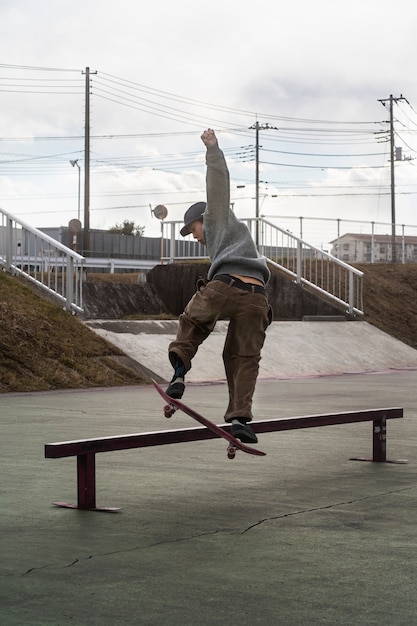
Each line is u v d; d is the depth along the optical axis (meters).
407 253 44.62
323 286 29.31
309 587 4.68
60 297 20.27
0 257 21.27
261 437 10.88
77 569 4.99
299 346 23.42
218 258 6.44
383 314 29.42
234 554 5.35
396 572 4.98
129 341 19.94
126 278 32.78
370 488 7.52
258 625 4.08
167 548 5.48
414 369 24.22
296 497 7.12
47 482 7.63
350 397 15.73
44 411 13.03
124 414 12.68
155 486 7.54
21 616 4.18
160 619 4.16
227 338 6.57
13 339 17.30
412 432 11.28
